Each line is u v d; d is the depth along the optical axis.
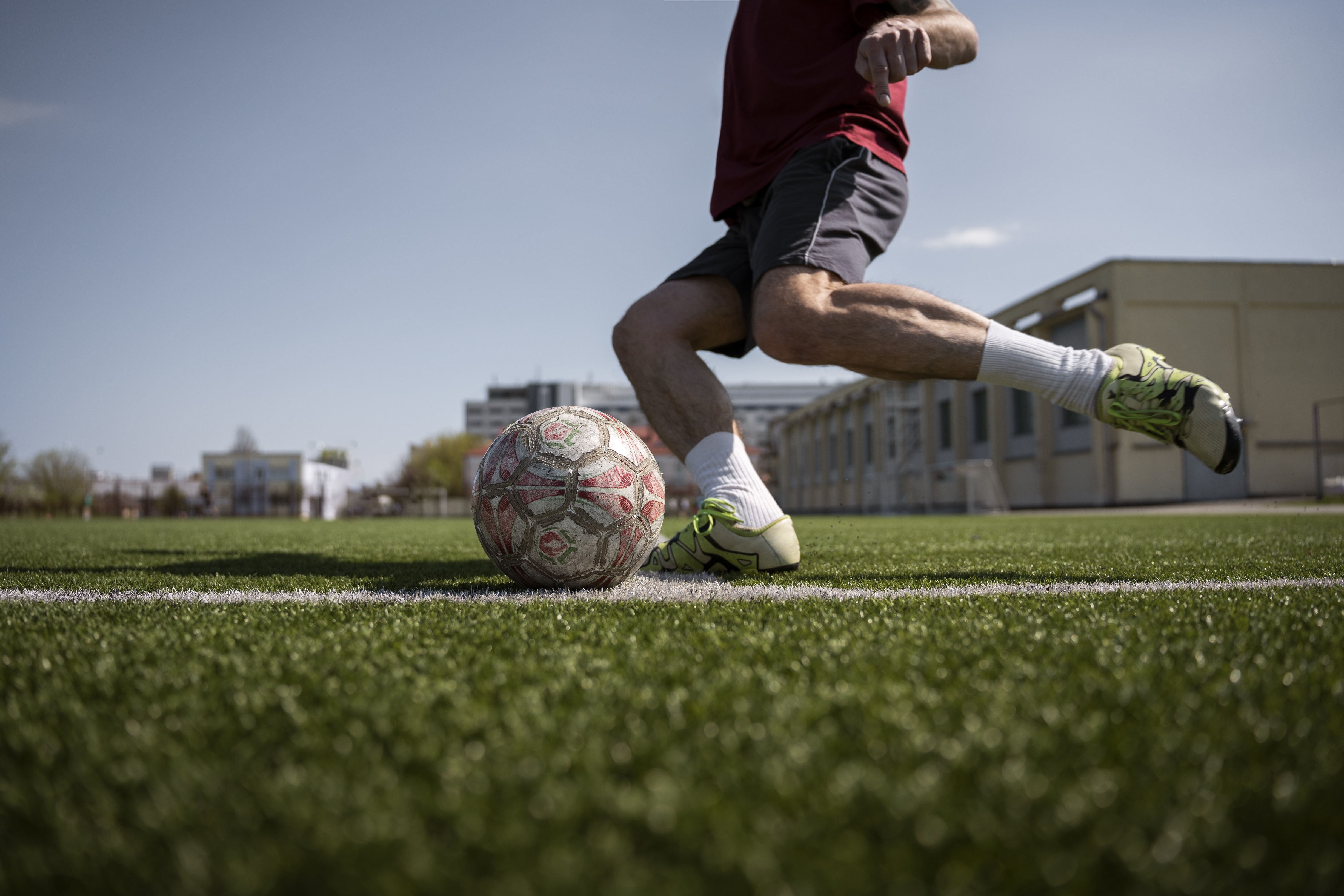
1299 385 22.73
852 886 0.57
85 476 50.81
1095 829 0.66
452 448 72.25
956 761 0.80
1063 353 2.42
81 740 0.91
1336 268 22.86
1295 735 0.90
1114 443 22.45
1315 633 1.54
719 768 0.78
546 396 110.06
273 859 0.61
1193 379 2.30
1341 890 0.58
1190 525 8.12
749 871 0.58
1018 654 1.35
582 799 0.71
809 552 4.43
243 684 1.17
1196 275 22.50
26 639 1.58
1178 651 1.37
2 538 7.97
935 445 31.62
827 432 42.78
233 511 55.59
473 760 0.82
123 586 2.75
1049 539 5.83
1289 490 22.52
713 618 1.80
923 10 2.59
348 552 5.14
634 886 0.56
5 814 0.72
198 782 0.78
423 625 1.73
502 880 0.58
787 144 2.81
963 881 0.58
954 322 2.45
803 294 2.49
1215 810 0.69
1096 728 0.91
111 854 0.64
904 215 2.86
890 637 1.51
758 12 3.03
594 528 2.38
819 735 0.89
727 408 2.96
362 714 0.99
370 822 0.68
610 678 1.18
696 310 2.99
